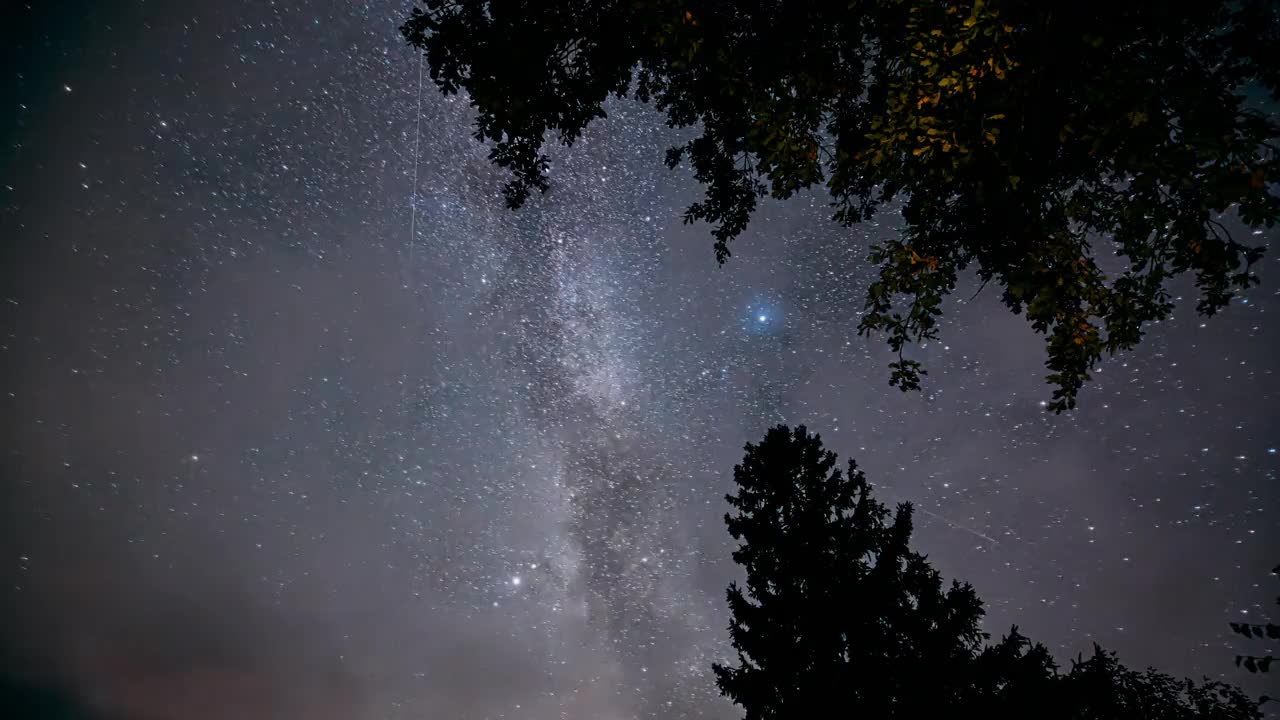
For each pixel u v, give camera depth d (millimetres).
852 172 5367
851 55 5891
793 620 5238
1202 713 4660
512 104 5543
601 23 5598
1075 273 4836
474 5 5520
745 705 5160
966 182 4879
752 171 6988
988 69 4051
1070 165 4984
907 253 5180
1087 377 4828
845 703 4859
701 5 5270
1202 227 4340
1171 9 4008
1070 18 4039
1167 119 3797
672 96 6887
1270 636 3527
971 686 4836
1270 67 3988
